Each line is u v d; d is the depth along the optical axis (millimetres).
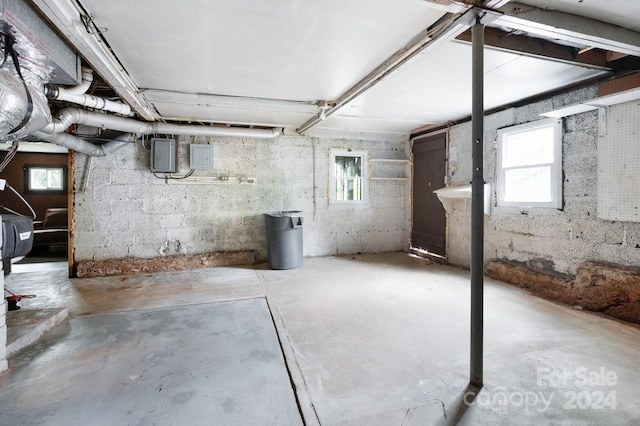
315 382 1903
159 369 2053
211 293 3600
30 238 2418
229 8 1916
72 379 1938
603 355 2199
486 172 4324
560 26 1976
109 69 2625
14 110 1771
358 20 2051
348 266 4914
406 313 2986
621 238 2918
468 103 3885
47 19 1933
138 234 4746
